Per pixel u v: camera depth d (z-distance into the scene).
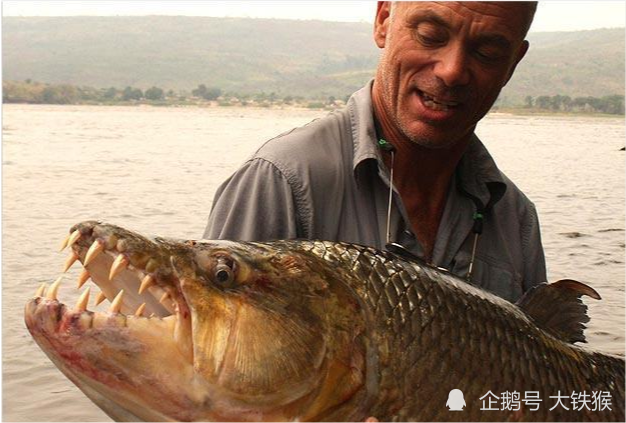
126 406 0.65
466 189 0.93
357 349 0.70
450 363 0.74
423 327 0.73
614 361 0.87
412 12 0.84
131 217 3.53
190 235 3.18
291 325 0.68
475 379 0.75
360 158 0.86
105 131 10.07
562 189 4.30
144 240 0.67
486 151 0.94
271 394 0.67
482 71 0.84
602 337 1.74
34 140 8.22
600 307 1.98
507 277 0.95
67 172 5.27
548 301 0.85
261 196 0.84
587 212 3.55
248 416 0.67
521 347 0.79
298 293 0.69
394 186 0.88
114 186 4.55
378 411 0.71
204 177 5.09
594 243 2.83
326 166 0.86
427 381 0.73
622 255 2.62
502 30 0.83
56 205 3.79
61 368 0.64
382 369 0.71
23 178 4.89
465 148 0.92
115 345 0.64
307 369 0.68
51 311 0.64
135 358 0.64
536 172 4.99
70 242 0.66
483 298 0.79
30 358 1.68
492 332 0.77
